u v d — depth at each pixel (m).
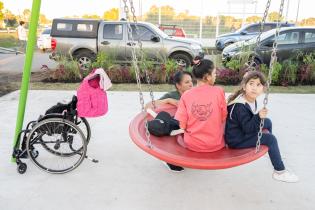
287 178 3.21
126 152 4.06
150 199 3.02
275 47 2.84
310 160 3.88
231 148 2.99
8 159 3.80
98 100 3.32
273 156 3.11
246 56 9.03
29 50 3.45
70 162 3.74
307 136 4.69
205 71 2.80
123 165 3.70
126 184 3.29
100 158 3.87
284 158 3.92
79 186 3.23
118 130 4.86
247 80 2.89
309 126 5.14
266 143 2.99
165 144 3.01
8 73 10.30
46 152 3.97
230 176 3.46
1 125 4.98
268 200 3.02
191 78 3.76
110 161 3.80
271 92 7.74
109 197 3.05
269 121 3.32
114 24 9.80
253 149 2.88
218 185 3.28
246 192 3.15
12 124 5.03
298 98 7.07
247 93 2.92
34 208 2.87
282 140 4.52
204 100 2.81
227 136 2.99
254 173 3.54
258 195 3.10
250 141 2.92
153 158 3.89
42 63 13.12
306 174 3.52
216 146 2.89
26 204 2.92
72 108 3.46
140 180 3.37
